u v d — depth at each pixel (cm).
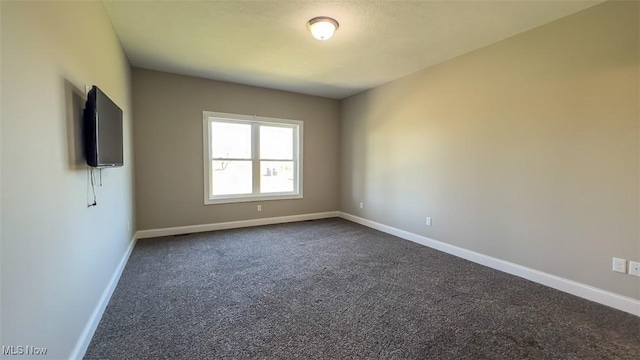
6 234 98
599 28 236
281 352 175
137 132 414
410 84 424
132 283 269
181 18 264
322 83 479
